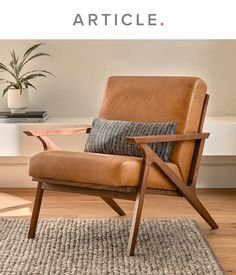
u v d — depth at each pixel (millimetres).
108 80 3490
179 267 2543
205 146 3889
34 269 2516
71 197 3881
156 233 3035
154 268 2533
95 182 2738
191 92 3160
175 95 3199
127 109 3316
